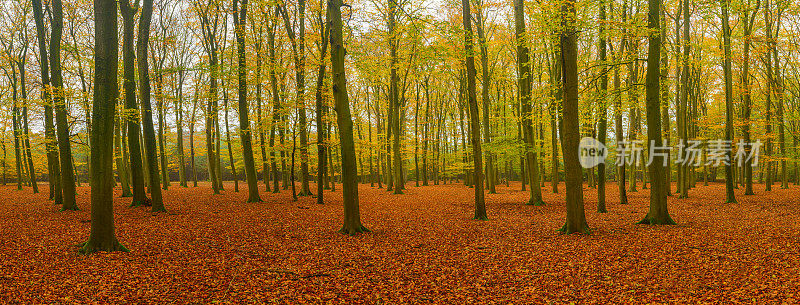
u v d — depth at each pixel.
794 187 32.12
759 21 19.31
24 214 13.99
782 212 14.23
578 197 10.23
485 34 24.08
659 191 11.58
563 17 9.73
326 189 32.38
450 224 12.35
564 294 5.68
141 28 16.45
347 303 5.41
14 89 22.56
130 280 6.24
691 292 5.57
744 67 18.72
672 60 17.83
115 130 21.83
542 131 28.52
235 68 18.05
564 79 10.05
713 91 29.02
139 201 16.48
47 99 15.16
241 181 54.56
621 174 18.72
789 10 17.03
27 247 8.34
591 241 9.19
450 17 21.34
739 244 8.35
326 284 6.20
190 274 6.64
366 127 39.22
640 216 13.78
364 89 35.72
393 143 29.22
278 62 20.69
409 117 43.03
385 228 11.59
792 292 5.36
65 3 19.70
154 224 11.79
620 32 10.47
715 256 7.41
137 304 5.23
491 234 10.47
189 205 17.53
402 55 23.05
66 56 22.45
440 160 43.59
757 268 6.52
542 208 16.88
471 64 12.68
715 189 29.22
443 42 13.88
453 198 23.20
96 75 7.80
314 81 20.50
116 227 11.17
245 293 5.74
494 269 7.02
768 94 21.27
